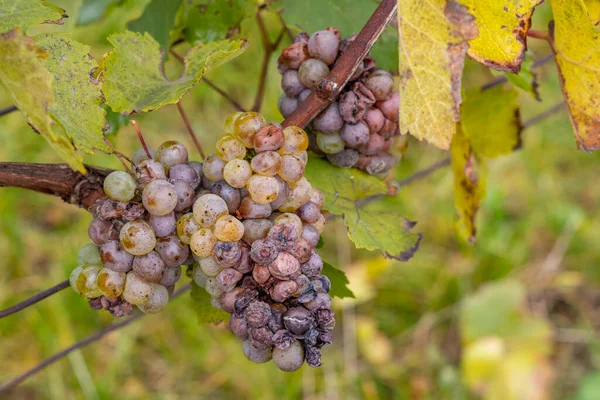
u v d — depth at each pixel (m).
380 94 0.54
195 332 1.16
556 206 1.38
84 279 0.50
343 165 0.57
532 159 1.41
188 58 0.54
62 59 0.51
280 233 0.48
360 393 1.18
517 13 0.51
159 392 1.15
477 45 0.52
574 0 0.53
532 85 0.64
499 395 1.19
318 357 0.47
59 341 1.13
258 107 0.71
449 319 1.30
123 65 0.53
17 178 0.53
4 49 0.46
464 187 0.64
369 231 0.56
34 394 1.14
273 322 0.47
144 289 0.49
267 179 0.49
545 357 1.20
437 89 0.51
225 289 0.49
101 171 0.54
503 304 1.22
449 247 1.34
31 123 0.47
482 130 0.67
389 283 1.30
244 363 1.16
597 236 1.34
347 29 0.63
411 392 1.21
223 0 0.64
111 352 1.15
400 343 1.26
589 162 1.43
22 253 1.21
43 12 0.53
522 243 1.35
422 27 0.50
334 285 0.59
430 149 1.34
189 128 0.60
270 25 0.95
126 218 0.49
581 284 1.33
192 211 0.50
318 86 0.52
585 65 0.55
